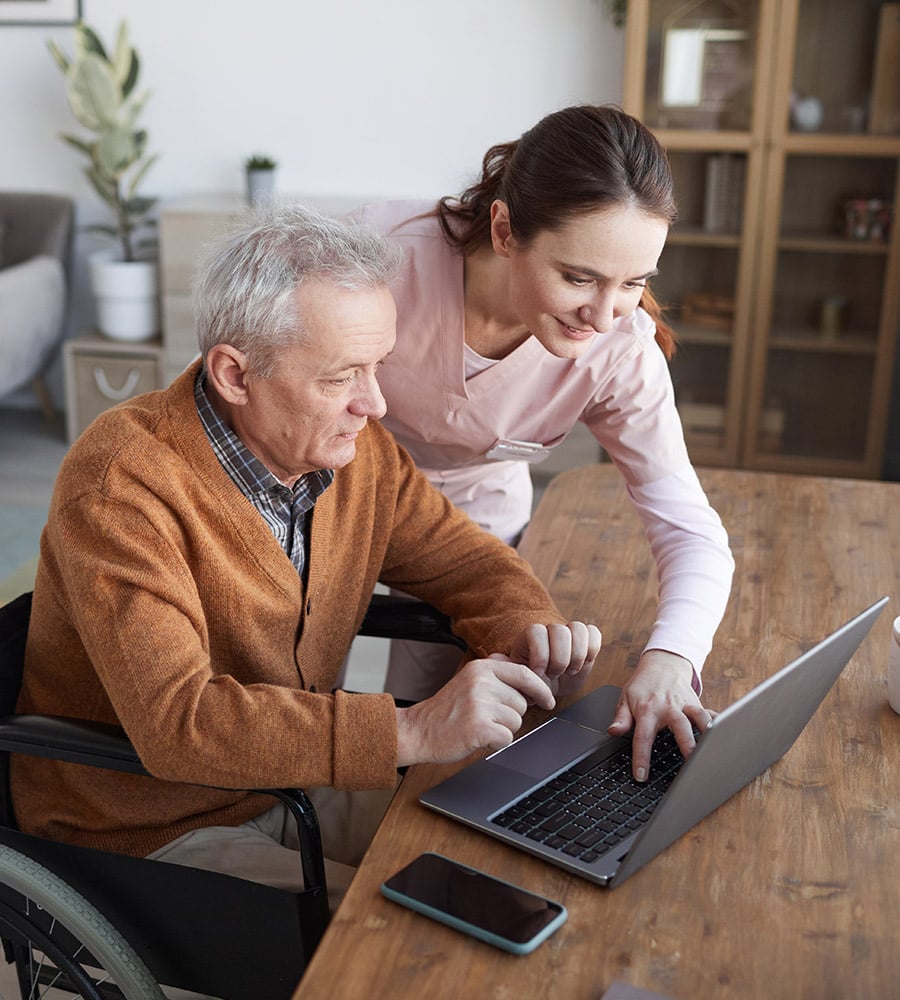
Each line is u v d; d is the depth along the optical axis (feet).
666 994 2.80
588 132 3.76
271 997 4.01
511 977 2.83
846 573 5.42
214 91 14.05
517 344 4.96
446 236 4.82
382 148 13.92
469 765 3.74
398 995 2.76
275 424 3.90
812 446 13.29
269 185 13.46
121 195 14.52
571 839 3.35
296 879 4.24
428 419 5.24
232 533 4.09
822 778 3.74
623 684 4.33
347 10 13.50
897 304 12.62
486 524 6.11
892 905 3.14
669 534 4.80
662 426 4.92
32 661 4.36
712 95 12.30
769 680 3.17
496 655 4.26
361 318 3.71
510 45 13.32
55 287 13.64
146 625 3.67
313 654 4.56
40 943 4.09
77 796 4.35
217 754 3.59
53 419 14.92
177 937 4.03
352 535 4.65
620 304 3.95
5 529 11.68
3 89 14.44
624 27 12.92
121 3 13.91
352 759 3.59
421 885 3.12
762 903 3.13
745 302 12.87
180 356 13.43
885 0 11.80
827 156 12.35
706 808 3.43
